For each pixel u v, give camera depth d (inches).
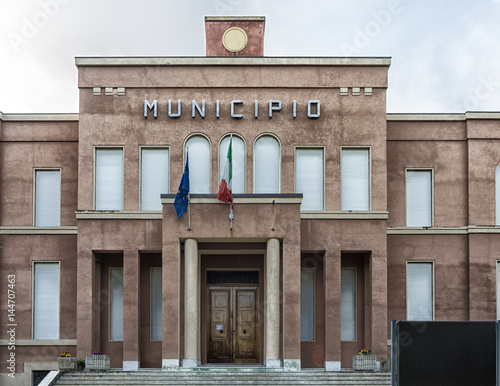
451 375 416.5
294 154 952.9
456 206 999.0
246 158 949.2
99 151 957.8
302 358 948.6
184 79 960.3
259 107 959.6
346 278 977.5
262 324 970.7
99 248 919.0
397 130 1008.9
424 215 1000.2
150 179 955.3
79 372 861.8
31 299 970.1
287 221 883.4
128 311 904.3
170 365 862.5
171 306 874.8
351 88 962.1
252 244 940.6
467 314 975.6
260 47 1030.4
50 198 1000.9
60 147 1004.6
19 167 1000.9
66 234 980.6
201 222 882.8
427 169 1004.6
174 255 882.1
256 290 1001.5
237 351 987.9
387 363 877.2
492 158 1000.9
